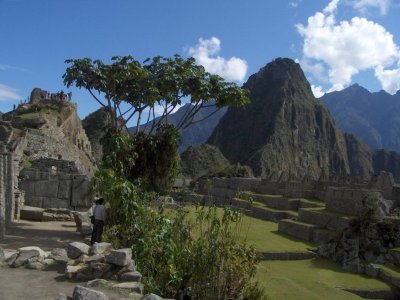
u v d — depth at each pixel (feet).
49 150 134.51
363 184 126.62
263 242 81.82
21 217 66.44
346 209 97.91
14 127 145.18
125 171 58.08
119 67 58.34
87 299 22.85
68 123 205.87
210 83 61.52
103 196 46.06
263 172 549.13
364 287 60.85
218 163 404.98
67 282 28.45
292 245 81.61
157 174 61.82
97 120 306.35
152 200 53.93
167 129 63.82
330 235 84.84
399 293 61.05
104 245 33.50
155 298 24.41
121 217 44.16
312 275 64.49
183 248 33.91
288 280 48.44
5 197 55.26
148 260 33.17
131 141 61.16
